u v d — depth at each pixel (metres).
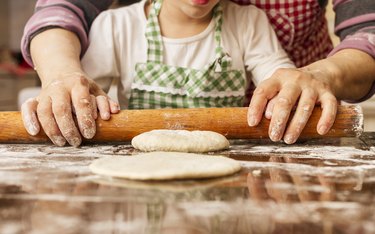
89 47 1.32
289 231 0.45
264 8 1.42
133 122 1.01
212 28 1.33
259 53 1.33
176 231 0.45
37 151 0.94
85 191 0.63
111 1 1.48
